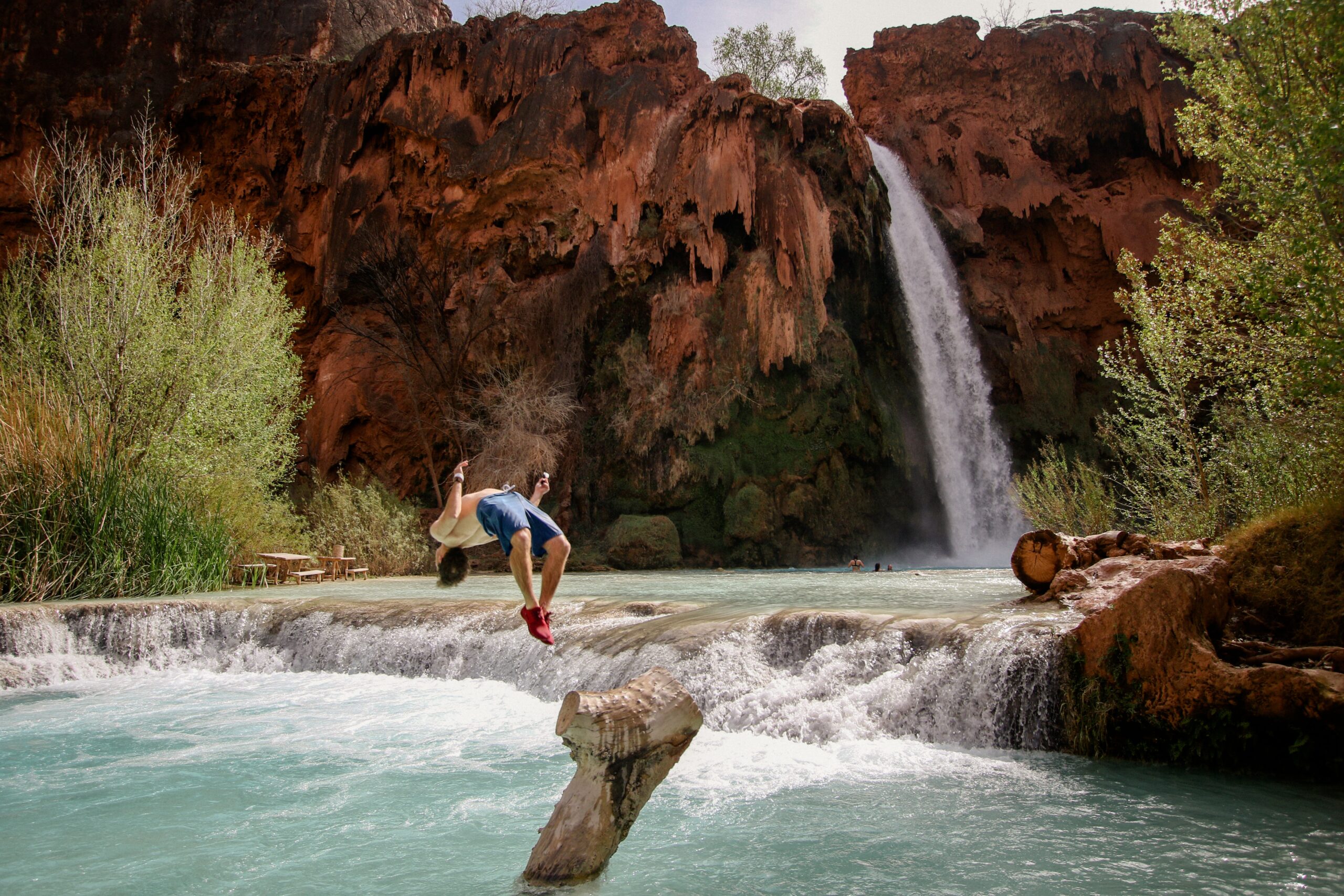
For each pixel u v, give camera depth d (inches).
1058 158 1272.1
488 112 1103.6
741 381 990.4
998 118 1254.9
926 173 1234.6
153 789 233.9
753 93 1008.9
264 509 685.3
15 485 486.0
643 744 154.2
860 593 459.8
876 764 246.4
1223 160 402.6
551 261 1067.3
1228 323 475.8
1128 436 536.7
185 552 550.6
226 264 728.3
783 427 1027.9
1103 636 254.4
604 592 518.6
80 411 535.2
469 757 261.4
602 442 1021.2
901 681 280.1
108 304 589.3
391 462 1059.3
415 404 1029.2
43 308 616.4
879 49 1311.5
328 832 200.7
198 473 601.6
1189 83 417.1
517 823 206.2
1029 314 1222.3
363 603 446.0
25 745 280.5
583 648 346.0
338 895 165.3
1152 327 459.2
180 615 438.3
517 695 341.4
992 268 1240.8
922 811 208.2
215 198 1167.6
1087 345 1222.3
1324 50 309.7
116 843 195.0
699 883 167.6
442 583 177.0
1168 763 245.8
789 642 313.9
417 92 1114.7
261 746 275.6
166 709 332.8
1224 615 279.4
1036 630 269.1
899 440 1082.7
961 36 1264.8
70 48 1230.9
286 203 1164.5
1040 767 242.8
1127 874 169.2
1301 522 318.3
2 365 549.6
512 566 171.9
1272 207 343.6
